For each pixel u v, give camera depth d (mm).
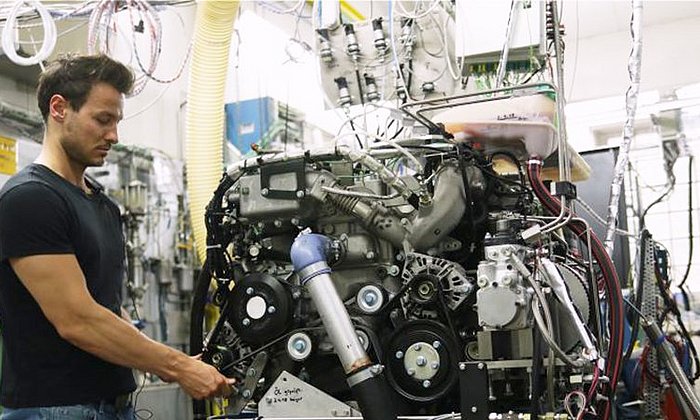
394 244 2047
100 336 1670
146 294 4004
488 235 1938
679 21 5906
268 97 4887
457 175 2020
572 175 2887
